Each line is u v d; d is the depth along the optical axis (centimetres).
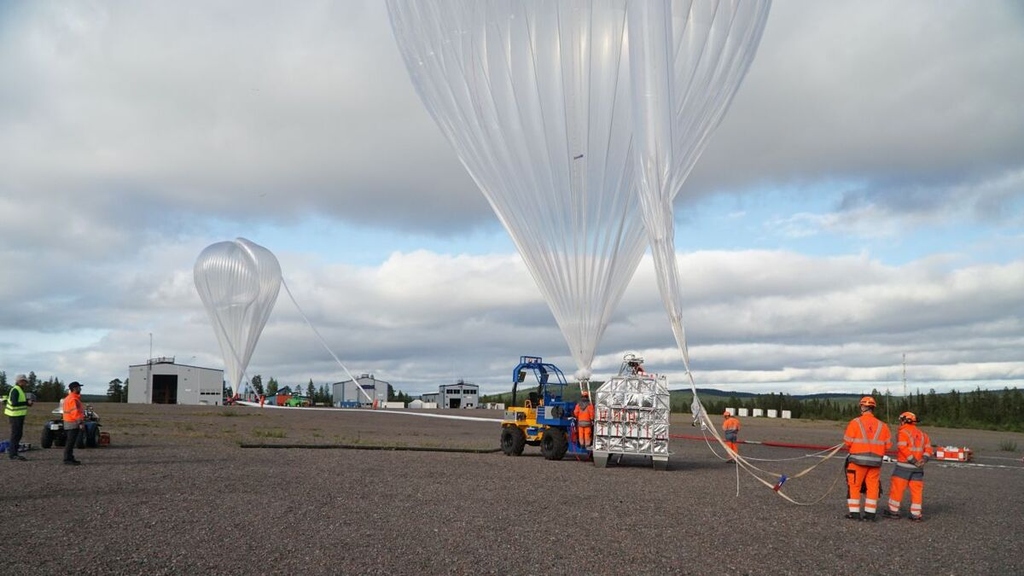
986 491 2316
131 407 8056
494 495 1781
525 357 3089
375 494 1755
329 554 1126
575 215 2202
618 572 1057
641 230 2169
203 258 6819
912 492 1652
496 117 2267
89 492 1733
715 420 8506
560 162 2188
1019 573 1139
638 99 1936
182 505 1556
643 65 1936
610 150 2134
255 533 1271
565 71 2141
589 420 2677
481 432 4875
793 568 1121
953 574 1120
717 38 2178
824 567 1136
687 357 1859
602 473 2433
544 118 2186
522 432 3050
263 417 6350
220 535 1252
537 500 1717
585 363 2272
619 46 2105
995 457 4075
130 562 1060
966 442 5466
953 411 8675
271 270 6919
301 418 6394
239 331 6856
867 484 1622
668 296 1873
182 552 1126
